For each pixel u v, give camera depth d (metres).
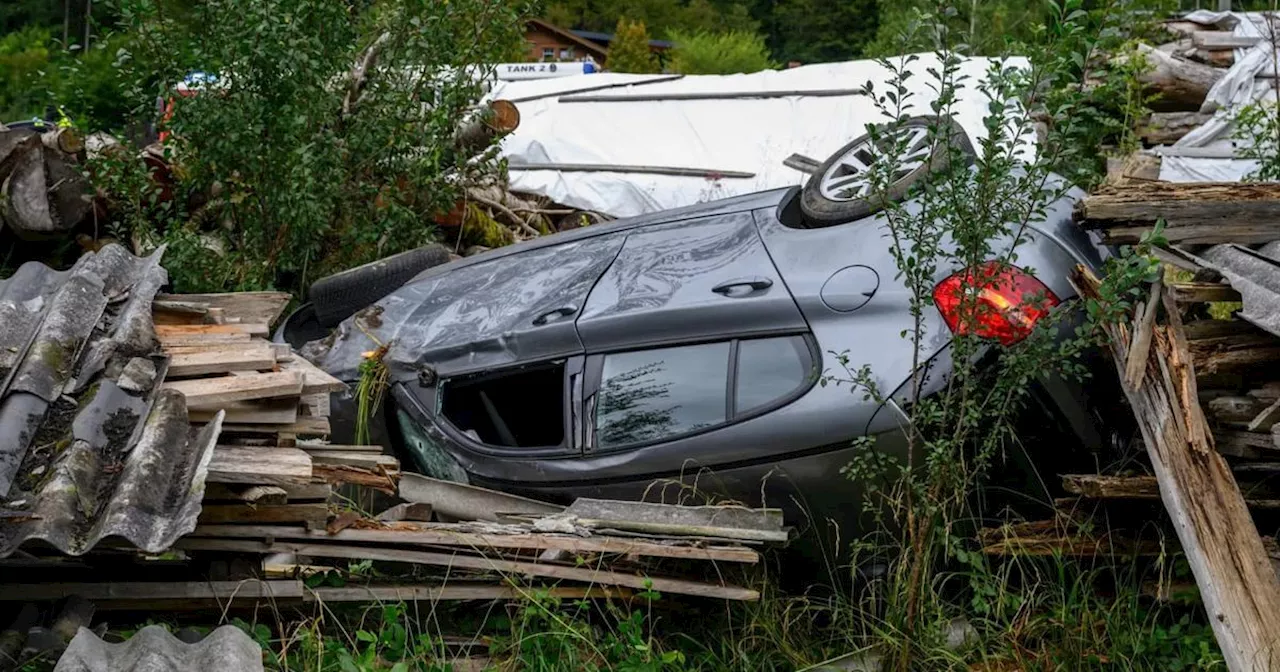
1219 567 3.97
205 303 5.99
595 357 5.39
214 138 8.02
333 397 6.05
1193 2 19.19
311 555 4.53
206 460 4.00
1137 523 4.76
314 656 4.25
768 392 5.00
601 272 5.77
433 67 8.70
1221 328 4.62
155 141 10.55
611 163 13.86
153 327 5.09
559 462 5.34
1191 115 12.78
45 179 7.93
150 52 8.27
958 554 4.60
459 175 9.04
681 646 4.85
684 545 4.71
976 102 12.71
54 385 4.46
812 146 13.73
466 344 5.77
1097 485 4.48
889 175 4.74
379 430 5.98
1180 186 5.01
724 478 5.00
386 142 8.48
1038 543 4.66
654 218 6.10
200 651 3.85
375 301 6.65
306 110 8.06
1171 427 4.30
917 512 4.58
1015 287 4.75
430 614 4.73
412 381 5.89
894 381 4.79
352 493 5.77
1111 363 4.88
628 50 38.81
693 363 5.18
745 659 4.63
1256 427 4.23
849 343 4.91
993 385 4.75
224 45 8.05
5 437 4.05
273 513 4.41
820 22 44.41
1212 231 4.85
